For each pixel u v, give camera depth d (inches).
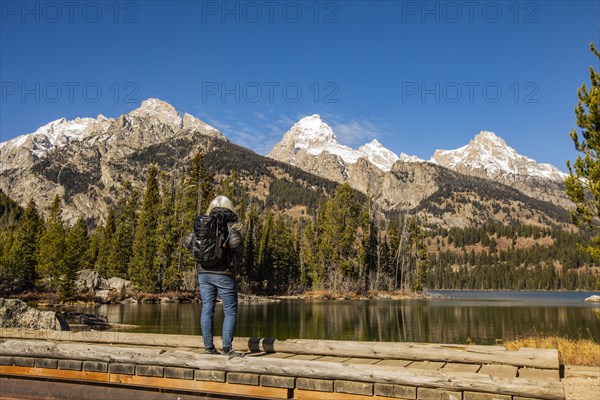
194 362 249.6
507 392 195.3
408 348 259.9
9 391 288.4
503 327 1405.0
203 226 254.8
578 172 592.7
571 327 1421.0
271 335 1149.1
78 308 2129.7
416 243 4616.1
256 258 4124.0
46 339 344.2
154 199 3193.9
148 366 260.4
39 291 2824.8
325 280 4158.5
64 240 2415.1
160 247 3075.8
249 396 240.4
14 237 3339.1
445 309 2359.7
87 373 273.6
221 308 2122.3
